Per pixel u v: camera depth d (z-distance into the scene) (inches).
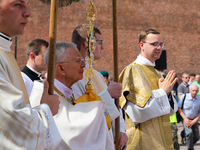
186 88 409.7
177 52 746.8
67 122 86.8
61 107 89.7
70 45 99.2
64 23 662.5
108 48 698.8
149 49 165.6
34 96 94.4
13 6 70.2
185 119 311.1
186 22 756.0
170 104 164.6
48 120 68.0
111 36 701.3
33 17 638.5
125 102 154.0
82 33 126.0
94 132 90.7
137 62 169.0
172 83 158.4
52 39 81.9
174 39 746.2
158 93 154.7
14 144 60.6
